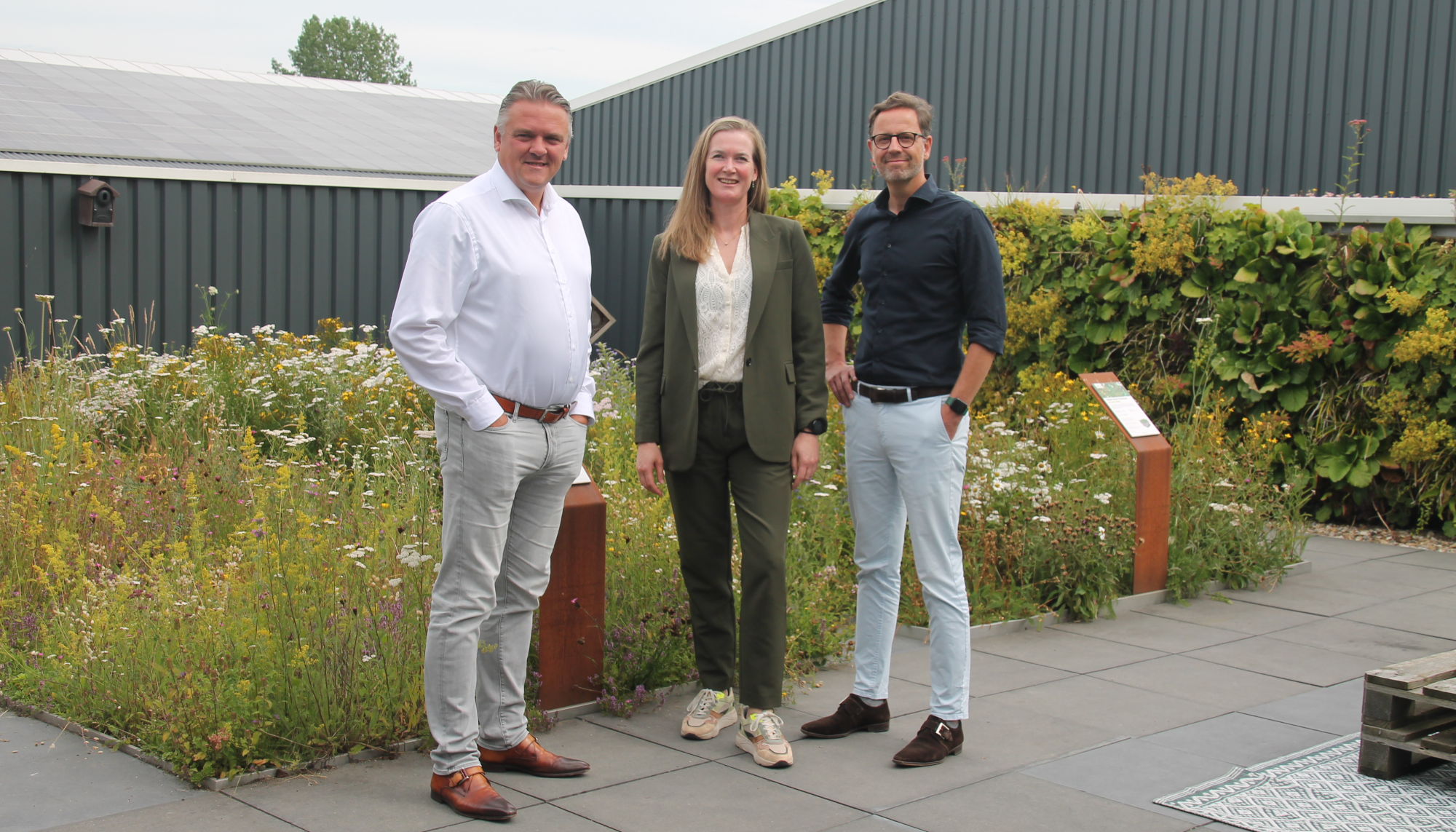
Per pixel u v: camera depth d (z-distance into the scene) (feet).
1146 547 18.12
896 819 9.89
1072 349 27.91
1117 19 35.58
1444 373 22.59
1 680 12.57
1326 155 31.76
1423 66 29.96
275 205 32.83
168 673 11.10
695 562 12.03
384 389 22.50
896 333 11.59
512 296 9.83
